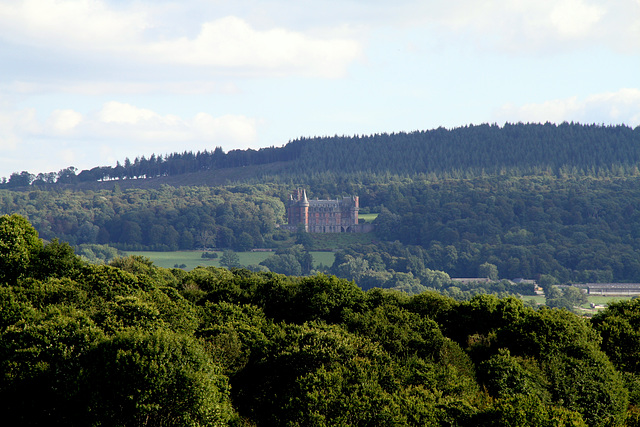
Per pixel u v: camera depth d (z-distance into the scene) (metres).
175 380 187.50
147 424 185.25
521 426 192.50
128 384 185.62
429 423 197.00
